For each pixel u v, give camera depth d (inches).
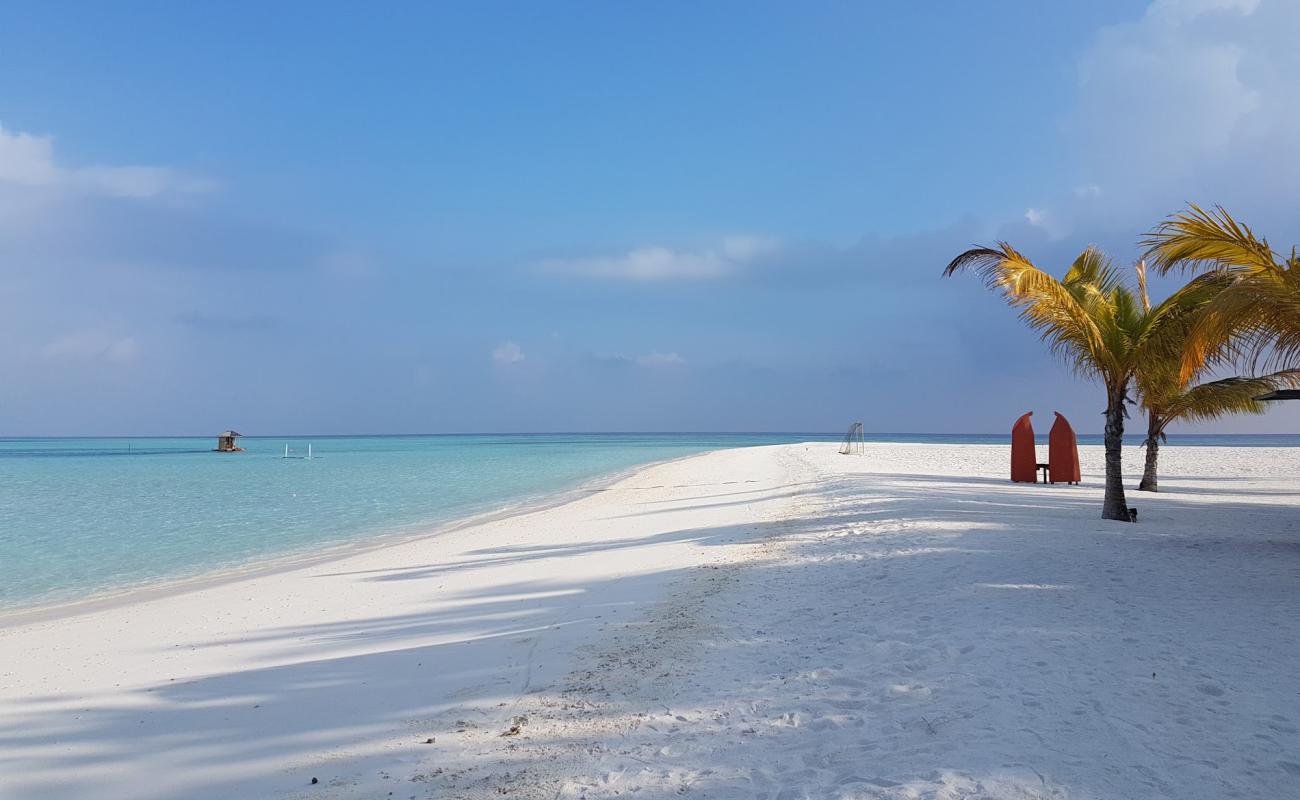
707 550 460.8
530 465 2000.5
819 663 218.1
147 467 2048.5
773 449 2674.7
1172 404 813.9
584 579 388.8
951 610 267.0
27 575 504.1
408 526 729.6
